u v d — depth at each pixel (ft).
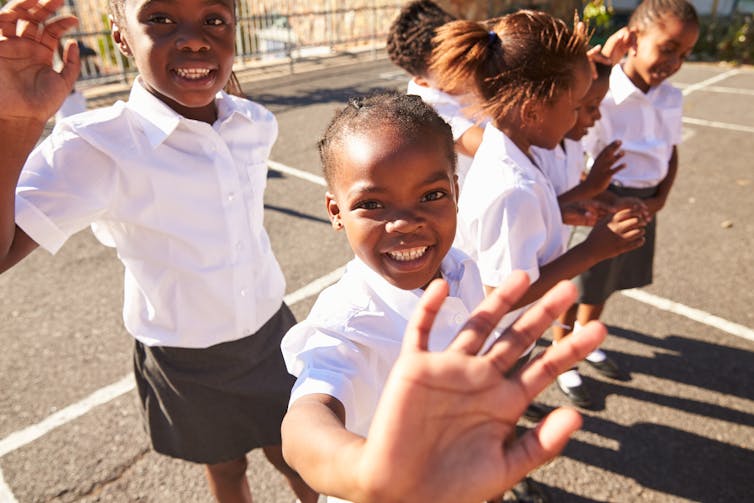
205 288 5.09
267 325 5.65
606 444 8.02
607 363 9.25
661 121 8.66
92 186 4.41
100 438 7.94
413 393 1.93
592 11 35.45
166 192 4.77
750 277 12.24
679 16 7.80
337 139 3.41
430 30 7.82
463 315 4.00
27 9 3.33
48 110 3.44
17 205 3.98
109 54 31.27
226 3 4.57
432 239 3.41
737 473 7.54
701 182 17.97
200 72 4.60
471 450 1.96
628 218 5.26
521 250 5.14
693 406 8.67
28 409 8.43
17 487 7.16
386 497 1.99
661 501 7.15
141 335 5.28
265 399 5.58
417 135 3.25
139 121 4.66
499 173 5.23
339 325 3.49
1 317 10.69
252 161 5.42
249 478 7.46
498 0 38.99
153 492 7.16
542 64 5.22
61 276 12.19
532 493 7.11
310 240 13.88
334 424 2.68
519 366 6.04
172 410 5.50
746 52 39.50
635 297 11.51
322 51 43.55
